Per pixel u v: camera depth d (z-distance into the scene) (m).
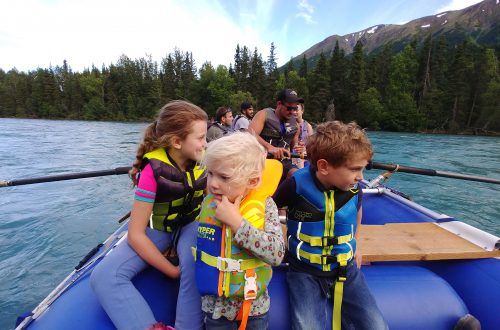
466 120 32.50
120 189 6.20
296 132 3.30
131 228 1.33
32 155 10.80
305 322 1.21
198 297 1.24
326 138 1.32
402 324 1.36
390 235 1.81
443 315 1.40
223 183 1.11
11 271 3.18
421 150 14.59
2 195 5.74
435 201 5.86
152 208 1.39
